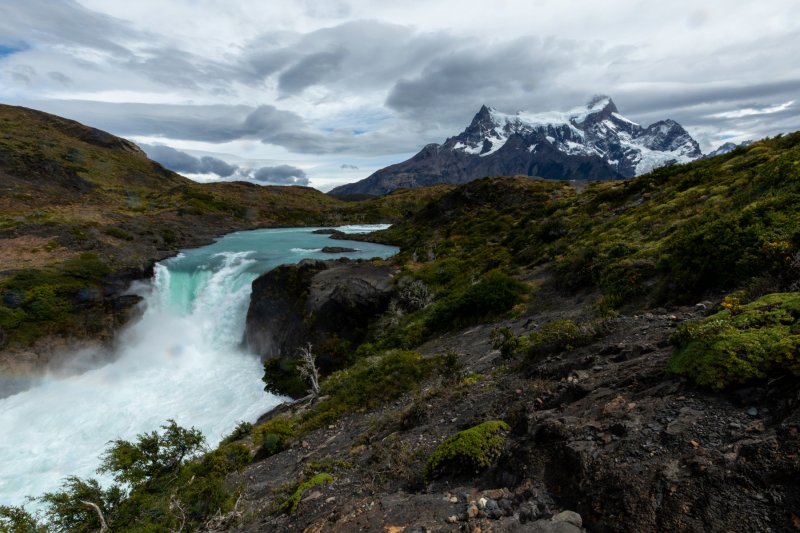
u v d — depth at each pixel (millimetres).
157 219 79750
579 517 4418
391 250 58750
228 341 35656
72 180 91688
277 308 32531
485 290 21953
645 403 5586
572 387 7023
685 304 10898
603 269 17922
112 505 9656
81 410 24531
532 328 15789
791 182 13383
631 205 31219
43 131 121750
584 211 36312
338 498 7387
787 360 4754
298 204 131500
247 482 11445
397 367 16562
